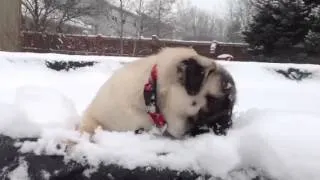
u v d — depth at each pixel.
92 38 6.46
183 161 0.70
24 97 0.89
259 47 5.54
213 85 0.76
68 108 0.89
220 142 0.70
